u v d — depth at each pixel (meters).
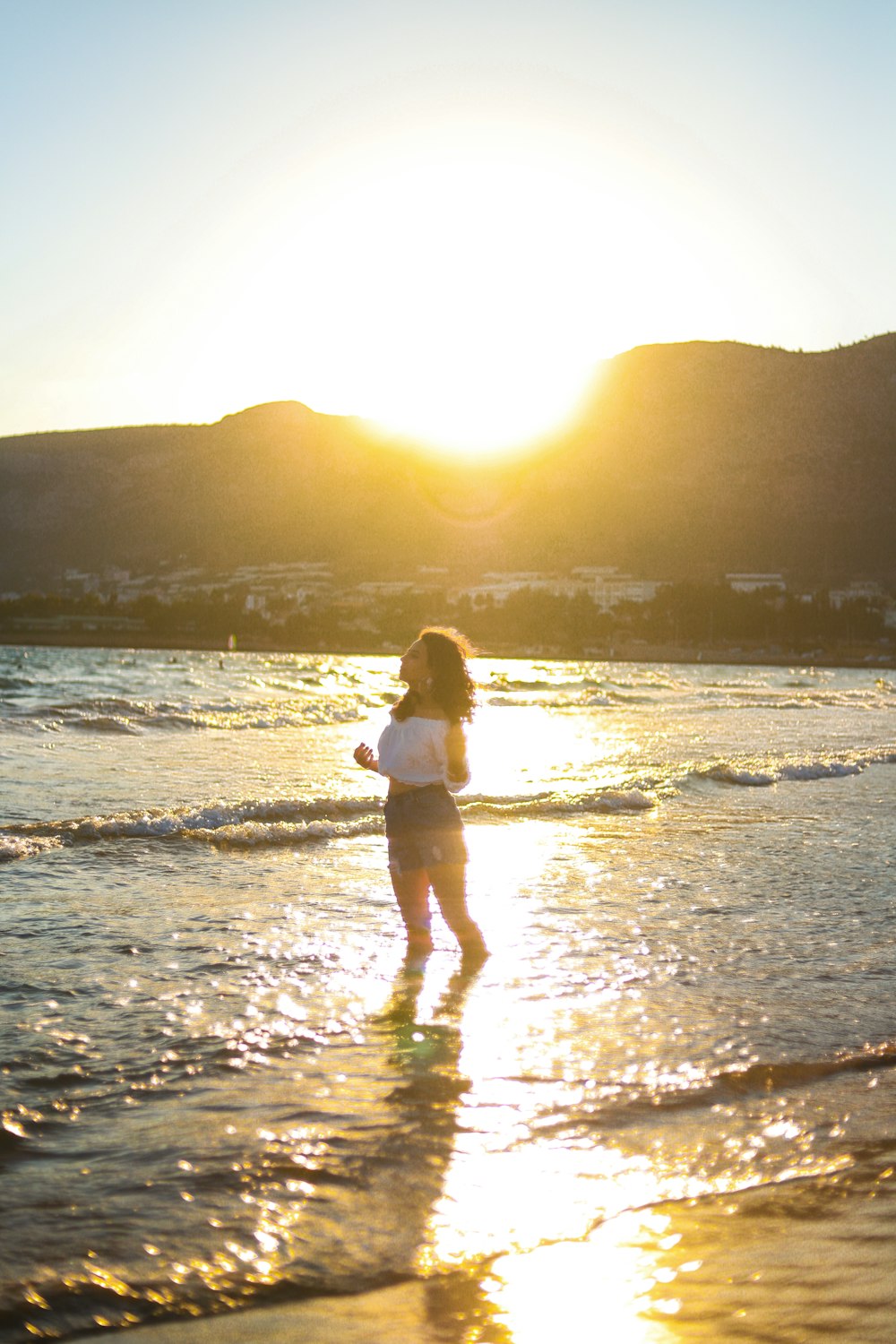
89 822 7.77
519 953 5.14
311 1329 2.21
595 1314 2.27
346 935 5.41
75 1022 3.98
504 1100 3.38
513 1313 2.27
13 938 5.07
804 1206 2.75
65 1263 2.42
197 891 6.23
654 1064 3.72
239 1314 2.26
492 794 10.21
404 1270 2.44
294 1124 3.17
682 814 9.60
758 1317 2.24
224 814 8.34
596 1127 3.20
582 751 15.26
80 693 29.62
